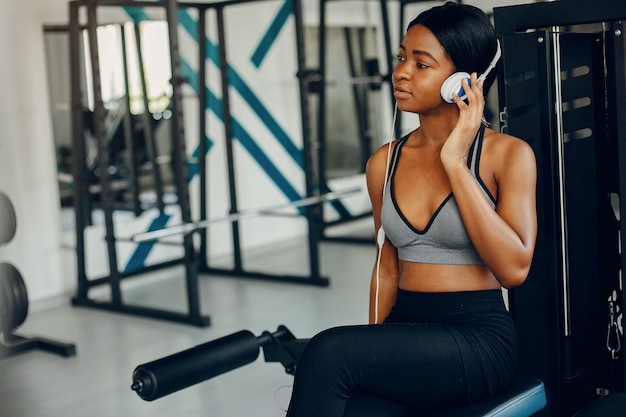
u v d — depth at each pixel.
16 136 4.60
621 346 2.08
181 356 1.70
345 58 6.47
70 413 3.09
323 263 5.50
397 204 1.67
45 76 4.70
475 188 1.53
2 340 3.99
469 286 1.62
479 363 1.54
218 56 5.57
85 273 4.66
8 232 3.87
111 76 5.02
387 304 1.80
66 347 3.79
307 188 4.83
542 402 1.66
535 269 2.03
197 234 5.56
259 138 5.90
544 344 2.05
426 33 1.60
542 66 1.95
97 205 5.06
